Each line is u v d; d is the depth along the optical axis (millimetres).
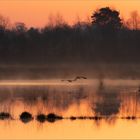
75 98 92688
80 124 64062
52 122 65125
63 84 137250
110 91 110250
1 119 66875
